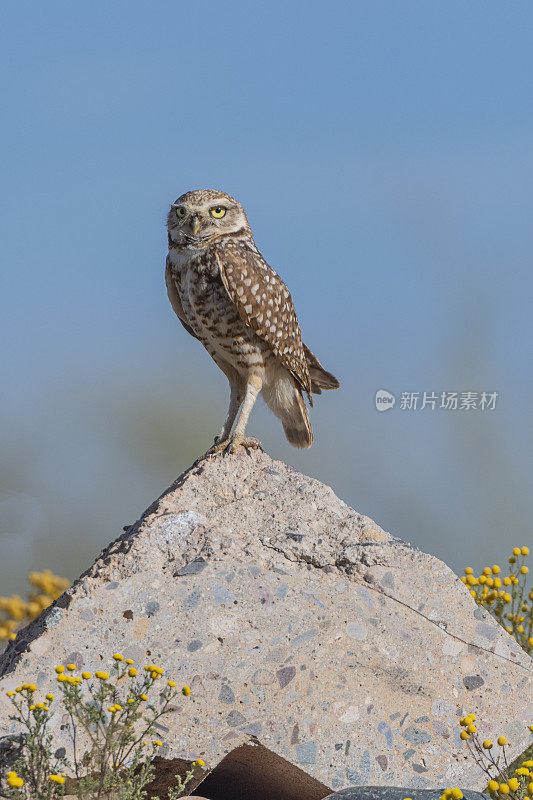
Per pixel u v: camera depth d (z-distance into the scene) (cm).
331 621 911
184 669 859
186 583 913
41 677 837
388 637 916
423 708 891
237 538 974
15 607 1312
